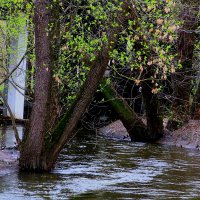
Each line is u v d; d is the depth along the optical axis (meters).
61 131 16.22
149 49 17.70
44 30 15.45
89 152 22.42
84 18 19.59
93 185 14.98
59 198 13.12
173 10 18.59
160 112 27.44
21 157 16.17
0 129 28.36
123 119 27.72
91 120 34.72
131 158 21.05
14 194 13.29
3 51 23.31
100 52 16.06
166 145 26.50
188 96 29.20
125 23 17.64
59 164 18.36
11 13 20.47
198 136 26.30
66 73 21.16
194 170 18.39
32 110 15.80
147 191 14.47
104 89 27.72
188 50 28.02
